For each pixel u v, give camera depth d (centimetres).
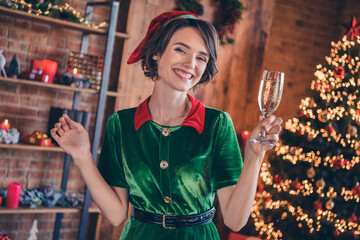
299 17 498
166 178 110
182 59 109
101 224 363
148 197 112
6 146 292
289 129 414
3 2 290
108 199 116
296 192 374
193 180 111
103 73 319
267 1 443
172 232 110
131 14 346
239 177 113
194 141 112
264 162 438
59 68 342
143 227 112
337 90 380
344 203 373
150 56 115
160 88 115
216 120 115
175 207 111
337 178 371
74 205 323
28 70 331
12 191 295
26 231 343
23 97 331
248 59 437
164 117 116
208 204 115
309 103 385
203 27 110
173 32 110
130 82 372
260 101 115
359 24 379
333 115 368
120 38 352
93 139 320
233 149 116
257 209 401
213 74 118
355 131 359
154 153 113
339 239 375
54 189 321
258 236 413
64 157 353
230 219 112
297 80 502
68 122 112
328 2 516
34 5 306
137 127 115
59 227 346
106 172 120
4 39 321
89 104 360
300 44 501
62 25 321
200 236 111
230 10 407
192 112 115
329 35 520
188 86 111
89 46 355
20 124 332
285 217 392
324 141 375
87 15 323
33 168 342
